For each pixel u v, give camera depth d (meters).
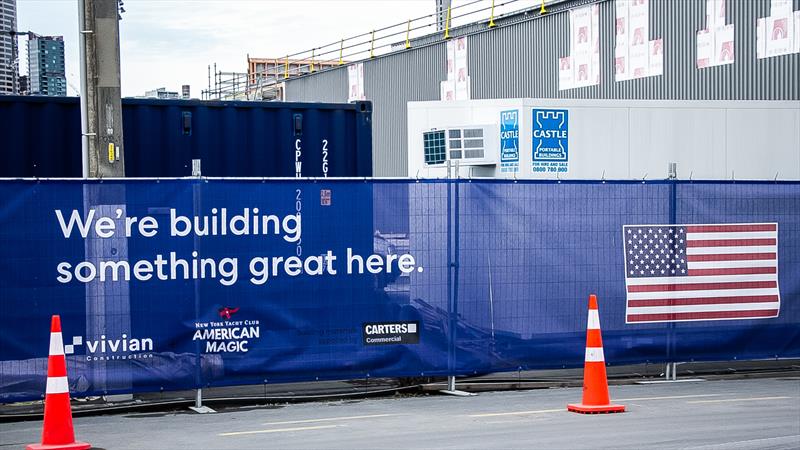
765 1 23.47
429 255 11.50
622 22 28.47
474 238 11.66
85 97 11.76
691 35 25.92
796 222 12.94
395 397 11.67
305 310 11.05
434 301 11.52
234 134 15.94
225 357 10.79
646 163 19.20
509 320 11.79
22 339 10.16
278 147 16.20
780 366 14.09
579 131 18.94
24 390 10.16
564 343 11.98
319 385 11.84
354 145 16.67
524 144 18.64
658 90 27.12
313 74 49.41
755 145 19.69
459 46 37.03
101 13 11.73
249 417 10.27
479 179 11.66
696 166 19.41
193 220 10.67
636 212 12.26
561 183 11.97
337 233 11.16
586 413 10.25
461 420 9.88
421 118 20.47
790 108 19.86
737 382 12.76
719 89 24.95
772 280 12.84
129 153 15.36
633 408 10.58
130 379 10.48
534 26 32.72
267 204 10.91
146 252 10.52
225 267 10.77
